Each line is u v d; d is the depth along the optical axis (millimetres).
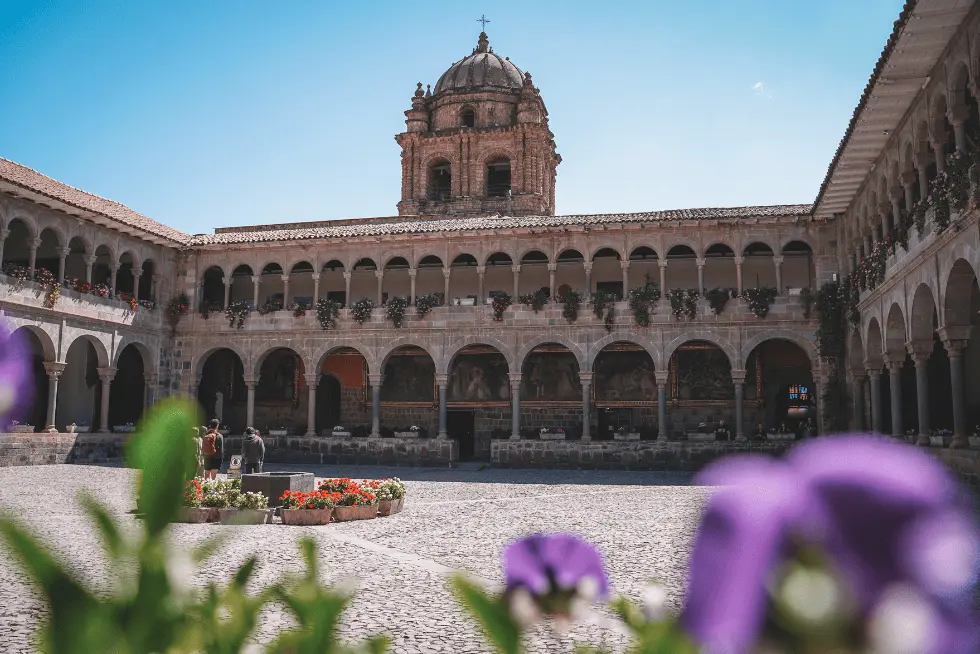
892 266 26156
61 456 33750
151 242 39500
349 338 39344
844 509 773
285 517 17453
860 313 31438
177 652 1179
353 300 42312
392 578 11422
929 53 20375
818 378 34875
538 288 40625
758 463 890
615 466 35250
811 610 761
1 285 30828
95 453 35312
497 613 1215
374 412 38594
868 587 751
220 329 40500
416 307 38750
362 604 9773
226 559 12445
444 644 8078
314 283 42000
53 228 33844
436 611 9438
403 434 38844
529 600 1221
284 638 1453
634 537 14938
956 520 761
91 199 37250
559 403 40219
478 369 41219
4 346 1216
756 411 38469
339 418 42531
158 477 1180
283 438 38812
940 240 20734
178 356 40625
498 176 54781
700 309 36094
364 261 42312
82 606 1110
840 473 805
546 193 54500
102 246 39281
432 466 36750
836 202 32938
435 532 16078
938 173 21172
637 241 37312
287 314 40031
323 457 38219
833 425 34125
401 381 42000
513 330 37781
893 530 762
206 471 23844
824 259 35594
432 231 38438
